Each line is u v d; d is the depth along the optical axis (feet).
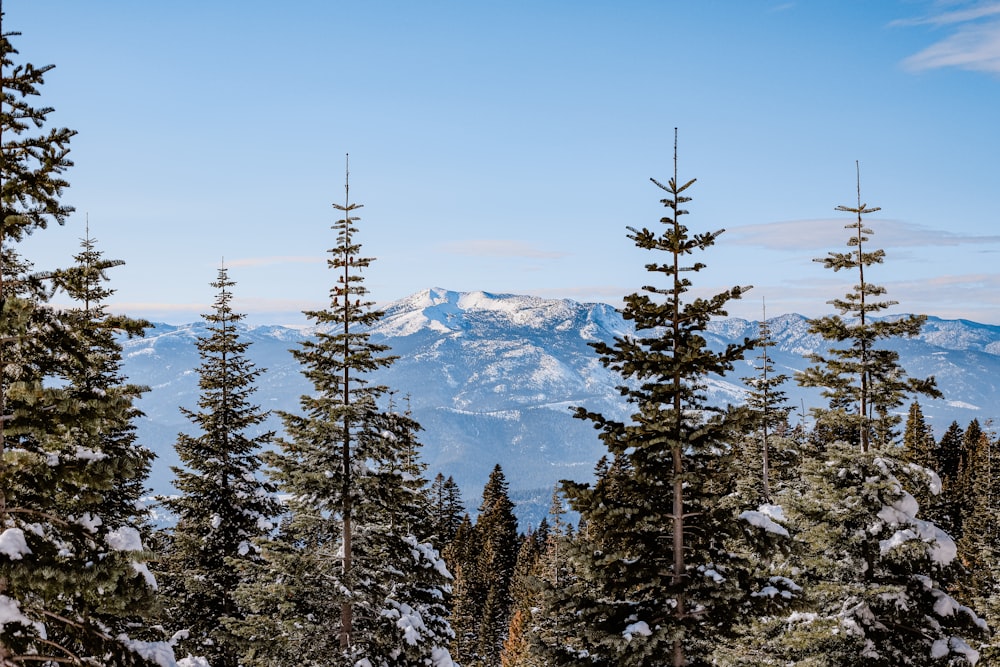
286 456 68.59
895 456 67.77
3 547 33.27
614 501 50.93
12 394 34.19
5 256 35.88
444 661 73.10
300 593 67.21
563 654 52.34
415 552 73.97
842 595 65.57
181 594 81.66
